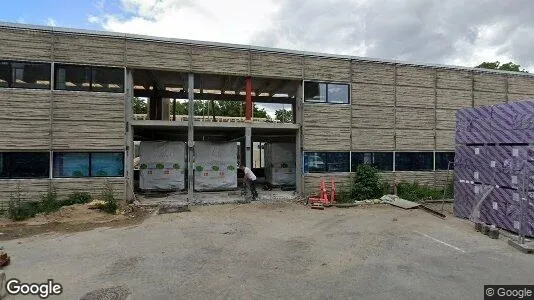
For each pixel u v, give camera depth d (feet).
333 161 55.93
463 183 41.42
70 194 44.73
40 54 43.68
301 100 54.49
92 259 25.20
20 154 43.11
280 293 19.45
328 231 34.24
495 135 37.01
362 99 57.16
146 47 47.62
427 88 60.80
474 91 63.67
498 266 24.22
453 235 32.99
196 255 26.25
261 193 58.08
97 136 45.78
